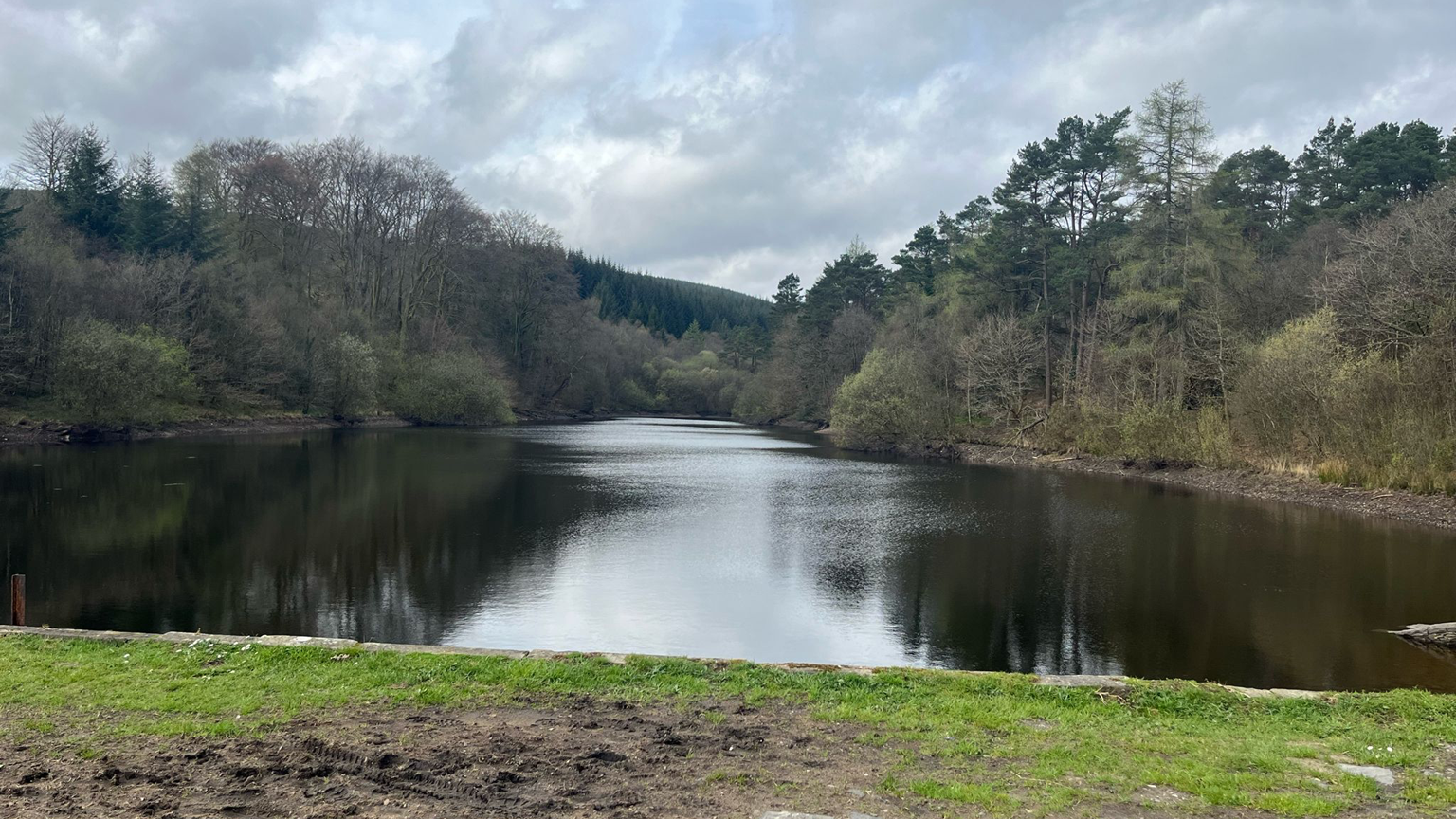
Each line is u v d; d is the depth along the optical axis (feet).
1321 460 101.30
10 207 164.04
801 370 256.73
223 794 17.78
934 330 192.65
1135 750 22.63
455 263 233.35
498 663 29.01
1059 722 25.02
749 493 102.32
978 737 23.27
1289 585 56.59
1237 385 119.34
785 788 19.27
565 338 282.97
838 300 261.85
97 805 17.01
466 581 55.98
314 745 20.84
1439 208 104.83
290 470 111.96
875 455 163.84
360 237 223.10
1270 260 167.73
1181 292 136.46
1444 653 42.96
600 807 17.85
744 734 23.15
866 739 22.88
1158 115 142.10
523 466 126.62
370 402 207.92
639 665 29.32
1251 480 106.63
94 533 67.97
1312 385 102.32
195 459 121.80
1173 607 51.52
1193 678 39.63
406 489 97.40
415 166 224.94
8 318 144.05
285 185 193.36
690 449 170.40
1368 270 106.52
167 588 52.54
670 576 58.49
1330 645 44.24
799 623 48.32
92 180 181.16
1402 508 84.28
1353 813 18.70
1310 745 23.47
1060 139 175.32
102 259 166.81
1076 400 151.64
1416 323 96.07
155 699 24.34
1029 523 81.05
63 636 31.76
